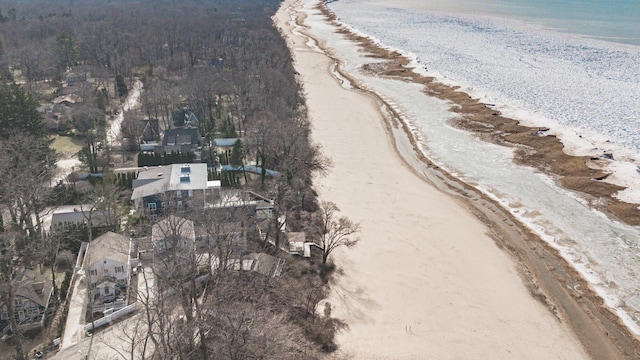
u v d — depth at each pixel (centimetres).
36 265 7406
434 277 7794
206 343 5619
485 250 8456
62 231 7712
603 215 9500
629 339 6731
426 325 6862
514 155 11981
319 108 14750
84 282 7119
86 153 10431
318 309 6969
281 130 10481
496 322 6950
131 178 9812
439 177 10975
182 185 8844
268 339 5466
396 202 9875
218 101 14812
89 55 19238
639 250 8500
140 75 17188
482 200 10031
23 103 10400
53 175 9831
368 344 6488
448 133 13225
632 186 10325
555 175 11012
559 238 8819
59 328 6309
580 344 6638
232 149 11269
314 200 9656
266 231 8288
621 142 12244
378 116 14288
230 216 7894
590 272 7969
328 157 11594
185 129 11900
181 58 18575
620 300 7406
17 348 5725
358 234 8750
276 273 7144
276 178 9506
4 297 5750
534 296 7450
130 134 11750
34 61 17662
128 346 5994
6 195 8081
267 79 14400
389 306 7181
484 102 15175
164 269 6744
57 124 12481
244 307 5731
